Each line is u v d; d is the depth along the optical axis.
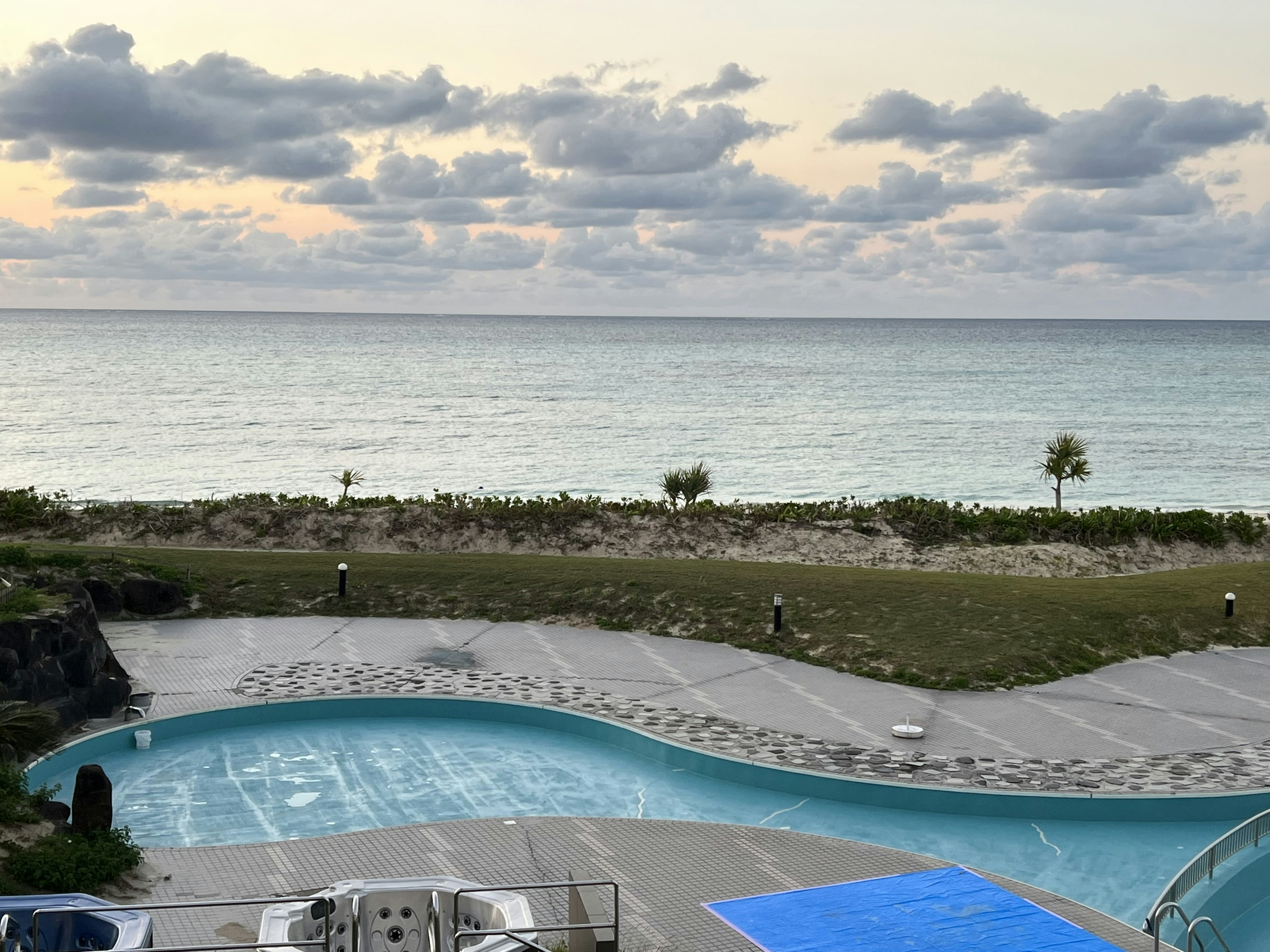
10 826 14.78
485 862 15.55
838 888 14.84
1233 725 22.67
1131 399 128.50
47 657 21.23
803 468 76.50
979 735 21.83
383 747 21.78
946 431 97.25
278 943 10.20
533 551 44.72
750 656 27.73
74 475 69.38
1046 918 14.00
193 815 18.19
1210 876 15.93
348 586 32.91
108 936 10.48
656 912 14.03
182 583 31.92
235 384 137.88
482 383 145.50
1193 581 34.47
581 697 24.02
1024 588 32.59
